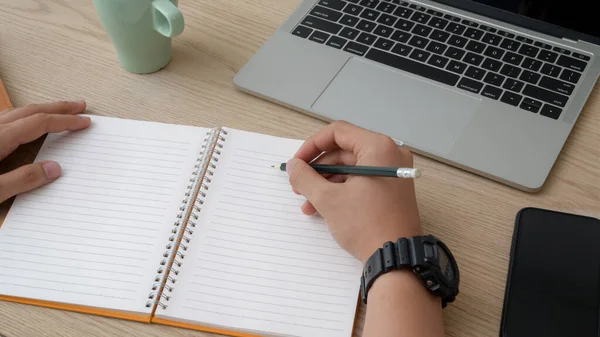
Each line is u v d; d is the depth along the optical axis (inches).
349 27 38.9
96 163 32.8
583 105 34.4
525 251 28.4
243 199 31.2
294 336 26.6
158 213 30.6
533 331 25.7
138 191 31.5
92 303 27.5
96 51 39.1
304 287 28.1
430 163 33.1
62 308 27.7
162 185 31.8
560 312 26.2
